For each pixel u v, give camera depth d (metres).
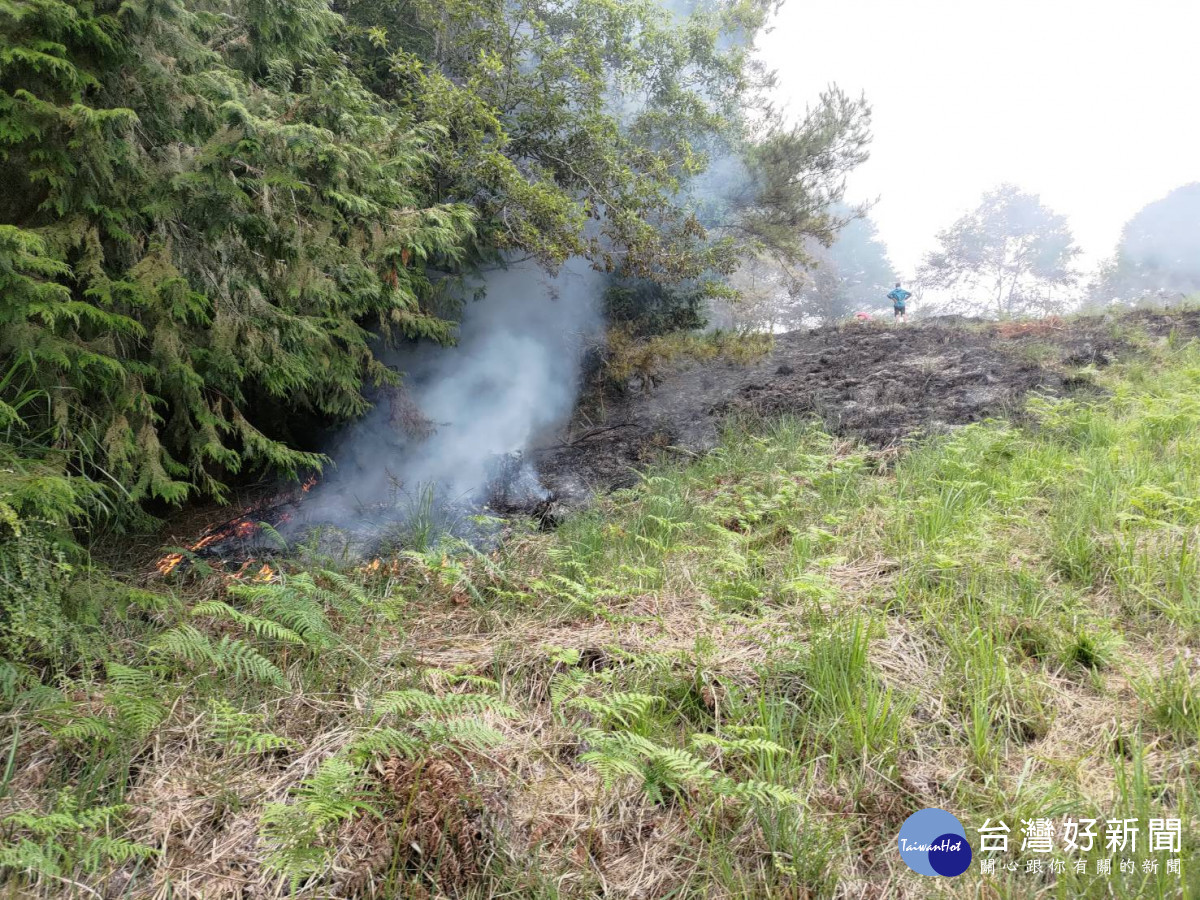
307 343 4.84
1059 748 2.50
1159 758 2.40
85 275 3.75
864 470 5.78
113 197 3.83
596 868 2.12
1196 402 5.83
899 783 2.37
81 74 3.46
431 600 3.88
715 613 3.53
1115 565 3.58
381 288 5.29
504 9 8.16
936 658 3.01
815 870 2.05
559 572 4.31
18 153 3.52
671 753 2.28
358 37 7.79
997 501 4.54
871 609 3.35
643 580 3.99
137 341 4.10
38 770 2.34
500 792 2.34
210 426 4.41
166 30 3.82
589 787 2.41
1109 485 4.52
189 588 4.04
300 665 3.06
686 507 5.41
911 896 2.00
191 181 3.84
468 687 2.94
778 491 5.30
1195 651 2.95
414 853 2.09
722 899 2.03
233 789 2.33
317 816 1.97
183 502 5.47
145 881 2.02
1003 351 9.20
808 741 2.58
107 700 2.52
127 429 3.89
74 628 2.95
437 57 8.35
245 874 2.04
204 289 4.20
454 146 7.57
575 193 8.80
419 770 2.19
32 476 3.01
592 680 2.95
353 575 4.25
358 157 4.51
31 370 3.48
